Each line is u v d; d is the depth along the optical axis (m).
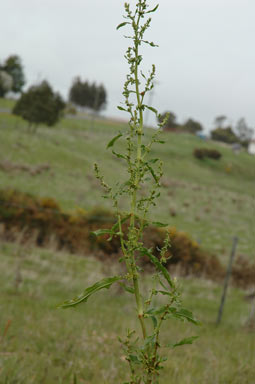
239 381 5.18
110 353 6.11
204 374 5.23
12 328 6.67
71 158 51.47
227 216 43.56
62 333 6.89
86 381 4.76
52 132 69.94
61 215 21.94
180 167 79.19
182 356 6.48
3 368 4.34
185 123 146.62
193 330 9.19
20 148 48.19
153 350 1.82
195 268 21.36
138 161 1.82
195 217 39.06
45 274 14.53
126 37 1.80
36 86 69.06
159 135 1.83
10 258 16.09
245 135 151.62
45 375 4.46
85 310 10.02
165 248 1.82
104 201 35.56
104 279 1.77
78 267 16.58
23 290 11.30
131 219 1.83
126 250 1.80
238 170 91.50
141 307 1.81
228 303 16.25
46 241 20.61
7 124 65.81
